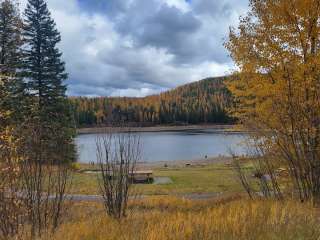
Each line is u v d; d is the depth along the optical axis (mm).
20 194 7168
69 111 32281
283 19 9711
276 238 5109
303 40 9594
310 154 9234
